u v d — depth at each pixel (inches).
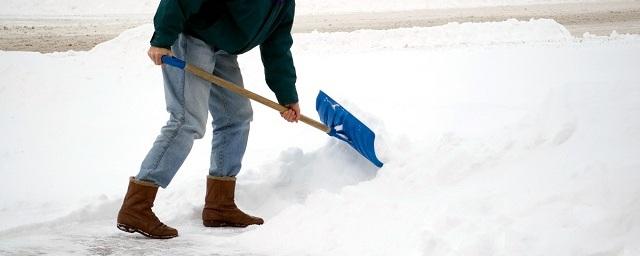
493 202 123.9
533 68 332.2
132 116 271.6
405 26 598.5
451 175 144.8
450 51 403.5
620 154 126.9
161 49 131.1
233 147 149.6
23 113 273.6
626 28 553.6
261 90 307.3
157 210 157.6
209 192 151.2
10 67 319.6
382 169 155.3
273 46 148.3
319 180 166.2
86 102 290.5
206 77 136.9
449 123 235.3
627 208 110.6
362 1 797.2
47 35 535.2
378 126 167.0
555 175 127.0
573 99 151.1
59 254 124.4
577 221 111.2
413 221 125.6
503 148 147.3
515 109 251.4
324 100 167.2
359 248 122.1
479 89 293.1
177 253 126.4
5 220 145.1
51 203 160.4
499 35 468.8
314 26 606.2
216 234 144.4
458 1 817.5
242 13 133.3
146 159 135.4
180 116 136.3
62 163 211.2
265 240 133.2
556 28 481.7
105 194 167.8
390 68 348.2
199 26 135.2
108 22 646.5
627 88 156.4
